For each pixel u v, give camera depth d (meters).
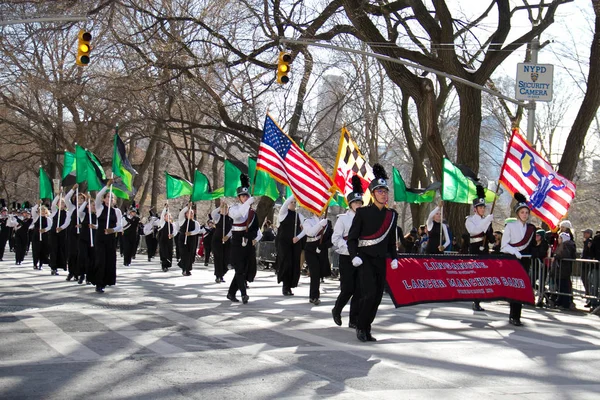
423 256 11.25
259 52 27.16
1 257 27.31
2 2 24.28
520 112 31.42
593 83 22.02
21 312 10.90
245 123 37.31
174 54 26.83
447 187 16.16
